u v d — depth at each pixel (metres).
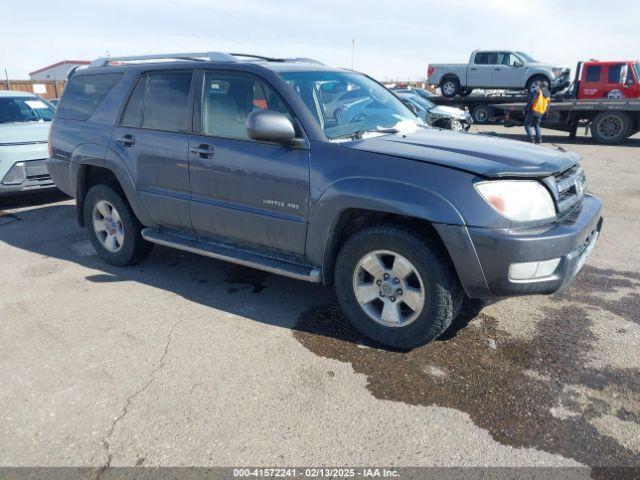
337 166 3.30
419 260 3.11
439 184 2.99
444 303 3.12
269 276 4.73
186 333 3.65
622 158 12.58
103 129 4.72
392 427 2.66
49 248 5.69
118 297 4.30
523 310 3.93
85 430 2.67
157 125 4.32
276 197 3.59
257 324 3.77
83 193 5.18
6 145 7.13
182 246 4.33
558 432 2.60
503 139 3.94
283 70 3.81
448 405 2.82
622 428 2.62
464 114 16.34
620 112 15.70
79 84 5.08
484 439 2.56
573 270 3.11
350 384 3.02
